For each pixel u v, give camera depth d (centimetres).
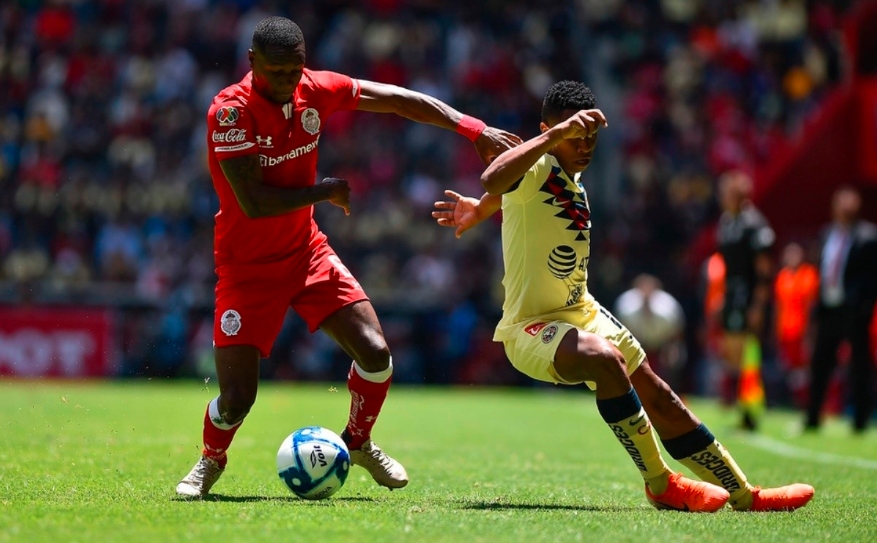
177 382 7244
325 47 9588
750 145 9388
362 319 2289
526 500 2298
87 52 8981
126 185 8256
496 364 7794
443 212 2353
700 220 8681
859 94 6925
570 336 2111
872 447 3988
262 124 2155
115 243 7869
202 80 9044
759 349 4750
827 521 2044
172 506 2045
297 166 2230
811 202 7106
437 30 9850
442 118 2353
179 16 9269
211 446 2255
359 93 2311
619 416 2105
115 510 1980
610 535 1812
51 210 8000
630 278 7806
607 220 8531
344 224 8338
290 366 7481
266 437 3766
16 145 8506
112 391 6172
